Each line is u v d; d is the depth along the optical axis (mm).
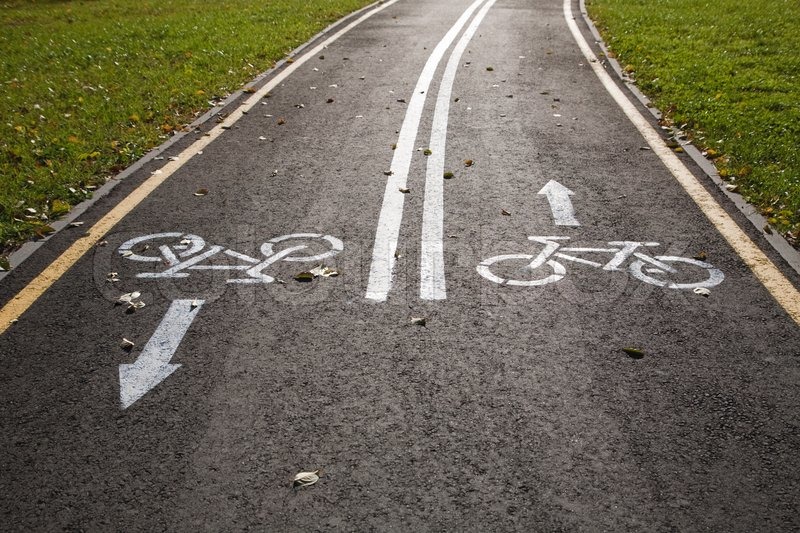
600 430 3508
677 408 3664
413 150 7852
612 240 5598
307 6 18766
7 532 2914
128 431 3510
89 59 12695
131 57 12891
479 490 3131
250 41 14055
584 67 11945
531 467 3268
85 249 5500
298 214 6141
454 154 7719
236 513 3010
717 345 4203
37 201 6445
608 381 3881
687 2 18266
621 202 6355
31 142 8086
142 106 9680
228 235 5738
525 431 3502
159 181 6973
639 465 3281
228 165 7434
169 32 14914
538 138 8242
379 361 4062
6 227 5797
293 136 8430
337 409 3666
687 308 4598
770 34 14141
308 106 9750
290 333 4348
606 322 4445
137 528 2936
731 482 3180
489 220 5992
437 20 17156
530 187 6734
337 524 2951
